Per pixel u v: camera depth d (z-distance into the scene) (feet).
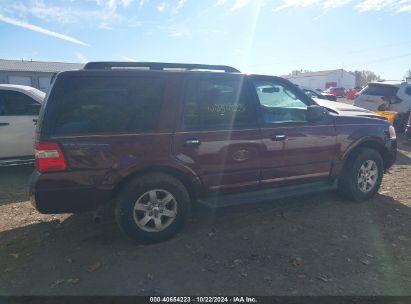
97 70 12.12
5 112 22.03
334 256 11.88
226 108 13.65
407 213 15.69
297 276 10.68
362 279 10.52
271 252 12.16
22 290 10.09
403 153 29.71
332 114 16.29
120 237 13.34
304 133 15.06
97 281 10.51
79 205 11.91
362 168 16.74
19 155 22.47
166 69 13.71
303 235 13.47
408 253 12.10
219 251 12.26
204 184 13.37
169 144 12.51
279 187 15.14
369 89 39.93
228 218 15.11
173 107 12.68
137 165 12.15
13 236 13.55
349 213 15.64
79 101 11.75
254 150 13.98
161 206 12.67
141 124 12.30
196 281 10.48
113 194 12.42
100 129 11.82
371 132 16.84
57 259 11.80
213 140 13.16
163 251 12.29
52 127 11.44
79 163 11.59
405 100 36.83
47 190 11.48
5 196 18.35
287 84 15.25
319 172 15.84
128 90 12.28
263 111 14.44
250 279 10.54
